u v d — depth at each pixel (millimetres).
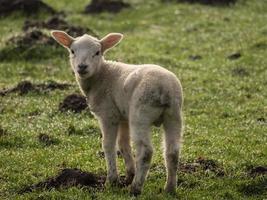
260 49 63844
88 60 29594
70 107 44000
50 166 32594
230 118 43125
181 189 28844
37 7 79438
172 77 26922
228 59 61219
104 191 28453
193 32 73250
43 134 37688
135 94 26609
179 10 82562
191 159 33688
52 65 58562
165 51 65875
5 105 45281
